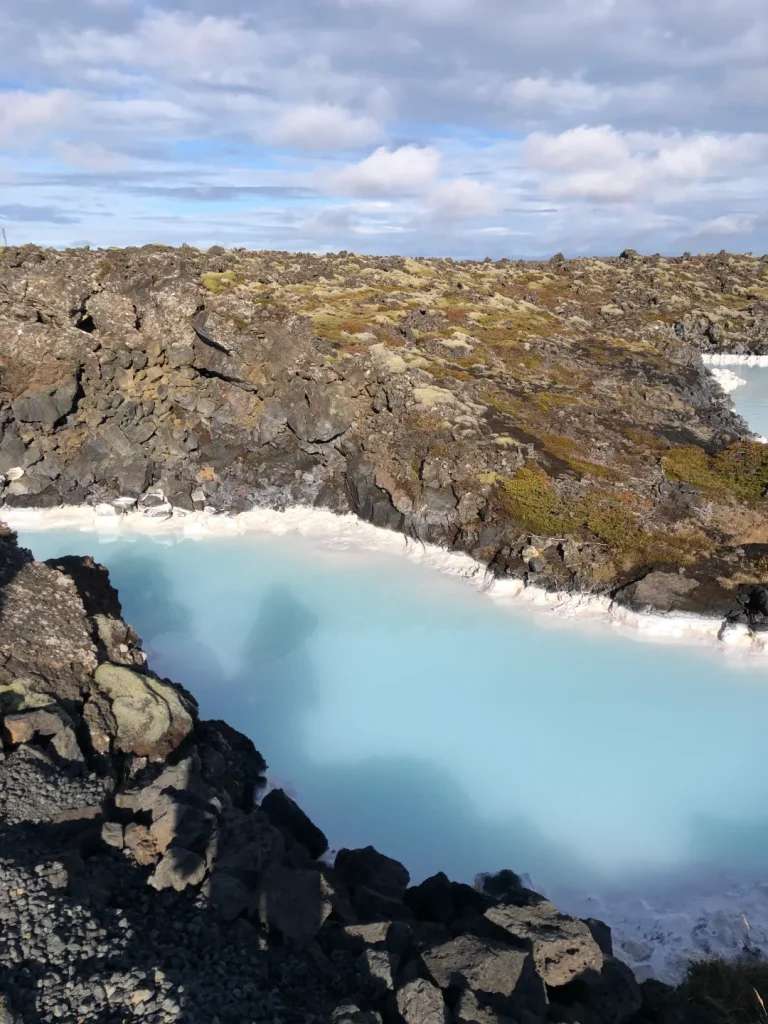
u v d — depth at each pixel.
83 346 32.97
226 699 21.78
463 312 66.69
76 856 11.61
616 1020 10.85
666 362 59.31
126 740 15.67
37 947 9.63
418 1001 9.58
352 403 34.00
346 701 21.61
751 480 33.25
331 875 13.38
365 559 30.11
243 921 11.21
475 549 28.86
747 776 18.67
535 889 15.72
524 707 21.22
